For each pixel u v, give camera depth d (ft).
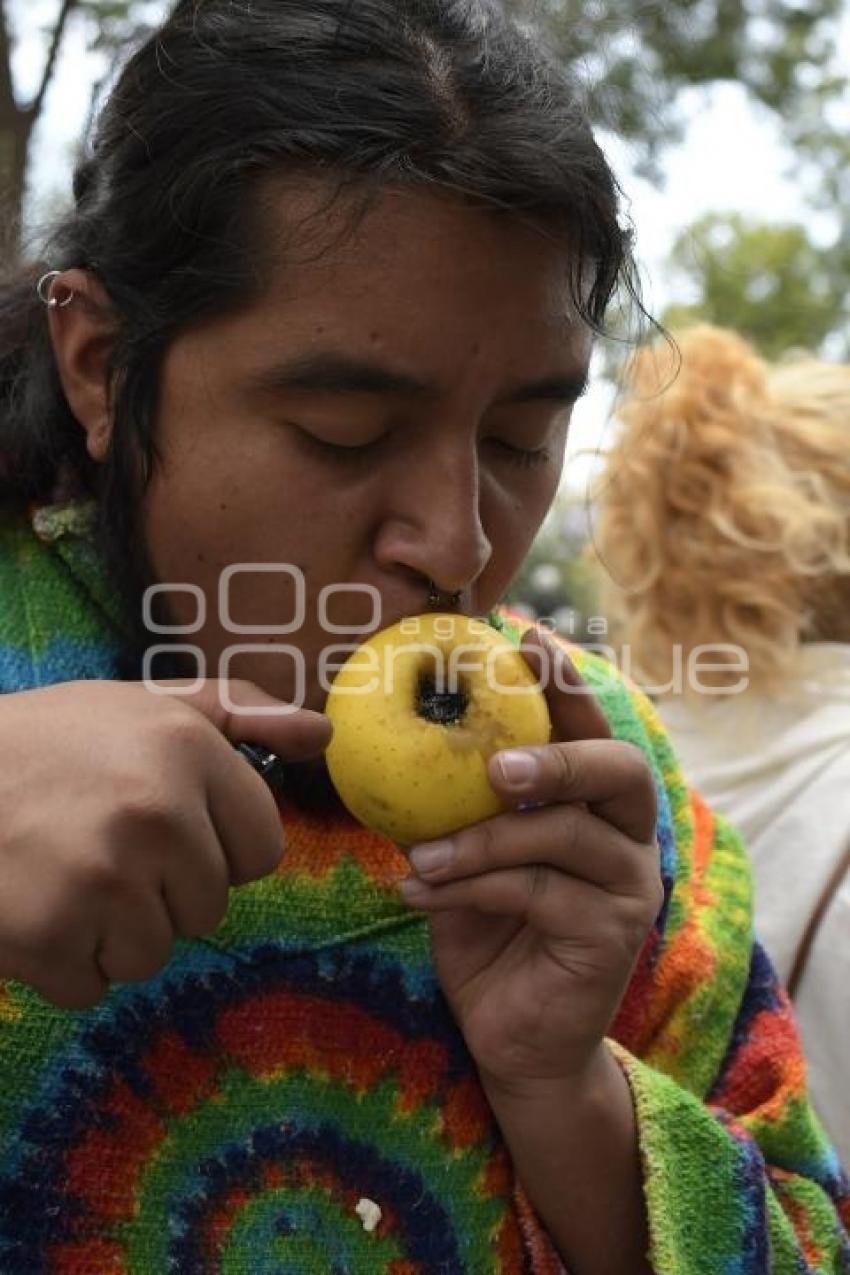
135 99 3.42
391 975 3.61
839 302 38.50
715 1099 4.20
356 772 3.21
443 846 3.22
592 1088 3.59
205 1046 3.39
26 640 3.61
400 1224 3.48
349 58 3.18
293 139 3.04
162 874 2.63
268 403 3.11
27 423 3.77
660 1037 4.15
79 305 3.50
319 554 3.20
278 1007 3.48
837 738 6.86
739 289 36.81
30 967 2.58
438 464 3.15
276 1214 3.35
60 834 2.56
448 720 3.26
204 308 3.11
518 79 3.32
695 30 16.70
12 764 2.64
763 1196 3.74
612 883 3.37
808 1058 6.24
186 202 3.15
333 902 3.61
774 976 4.52
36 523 3.70
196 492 3.21
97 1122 3.25
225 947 3.46
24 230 4.55
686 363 7.66
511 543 3.45
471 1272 3.54
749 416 7.45
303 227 3.02
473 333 3.07
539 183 3.08
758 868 6.64
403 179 3.00
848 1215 4.21
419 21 3.35
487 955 3.54
